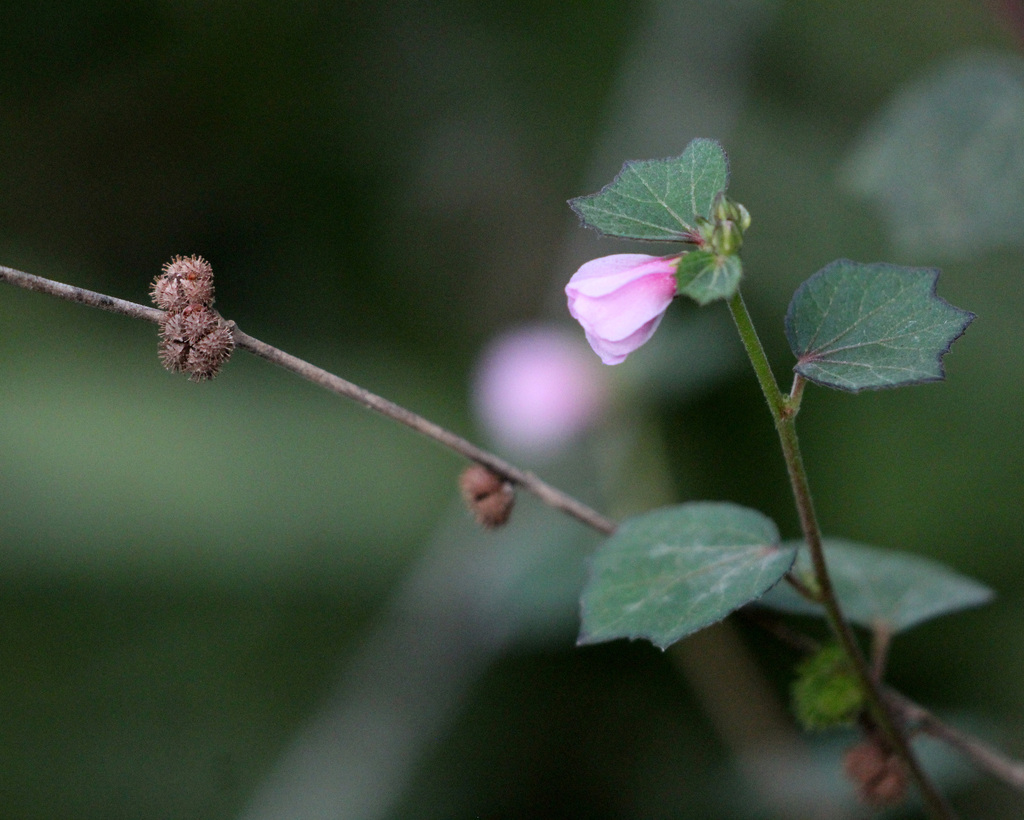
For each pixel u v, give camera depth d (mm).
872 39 1240
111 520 1018
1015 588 964
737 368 1079
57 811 898
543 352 997
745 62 1251
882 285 680
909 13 1235
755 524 702
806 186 1169
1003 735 811
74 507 1011
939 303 676
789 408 681
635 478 971
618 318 675
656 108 1241
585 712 934
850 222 1134
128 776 926
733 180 1195
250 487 1062
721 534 702
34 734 946
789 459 686
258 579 1028
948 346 673
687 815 848
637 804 868
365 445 1119
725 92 1232
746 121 1227
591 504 984
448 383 1234
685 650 889
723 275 659
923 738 790
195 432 1085
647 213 676
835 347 678
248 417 1121
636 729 917
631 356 981
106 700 967
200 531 1027
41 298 1174
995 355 1050
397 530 1054
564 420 979
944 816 716
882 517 1027
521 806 883
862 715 729
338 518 1054
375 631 985
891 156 825
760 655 922
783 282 1128
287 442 1104
